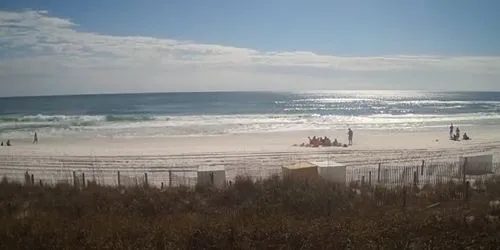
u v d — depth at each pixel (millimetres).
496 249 8656
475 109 75250
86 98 134875
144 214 11492
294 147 29344
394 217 10219
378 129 42062
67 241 9039
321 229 9461
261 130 41156
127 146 30422
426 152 26656
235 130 41062
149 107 85500
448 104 94438
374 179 17031
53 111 73688
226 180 16781
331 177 15992
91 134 38000
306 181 14062
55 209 11797
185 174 20047
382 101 115875
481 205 11492
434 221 9875
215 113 67125
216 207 12312
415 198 12898
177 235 9211
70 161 24156
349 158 24375
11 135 37469
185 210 11914
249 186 13727
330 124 47250
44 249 8781
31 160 24500
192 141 33094
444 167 19547
